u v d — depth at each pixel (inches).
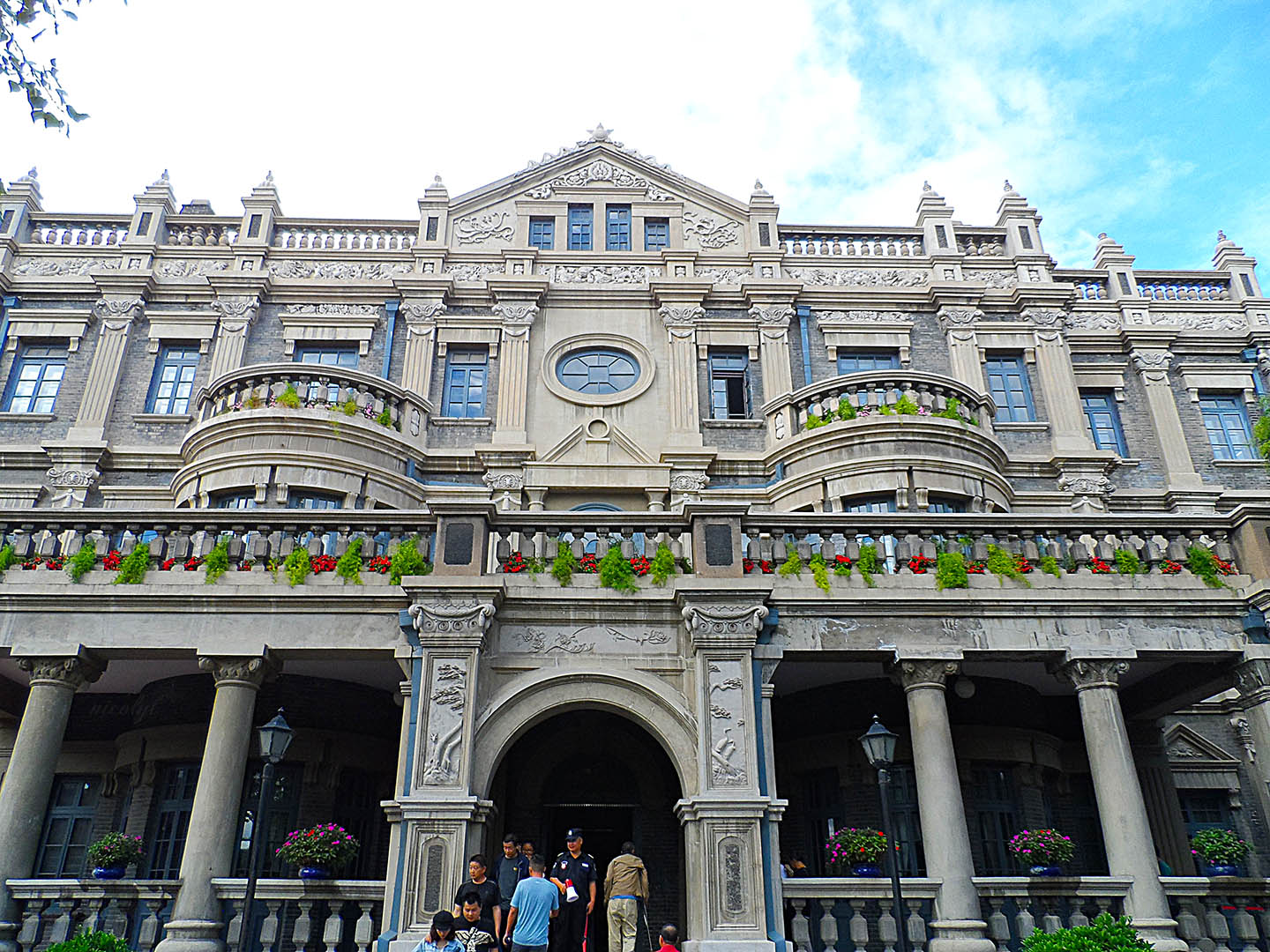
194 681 627.2
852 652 520.4
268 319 861.2
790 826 660.7
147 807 614.9
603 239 934.4
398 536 551.5
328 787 617.6
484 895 402.3
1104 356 897.5
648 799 647.1
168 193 932.0
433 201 930.1
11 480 775.7
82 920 470.6
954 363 860.0
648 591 523.8
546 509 768.9
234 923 459.5
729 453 786.8
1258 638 526.9
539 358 851.4
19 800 477.7
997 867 613.9
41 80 333.4
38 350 847.7
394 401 778.8
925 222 944.9
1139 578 541.6
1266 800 508.1
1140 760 668.1
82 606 517.0
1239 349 901.8
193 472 716.0
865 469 727.7
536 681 501.7
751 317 878.4
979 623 528.7
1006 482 764.6
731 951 441.7
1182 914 484.7
